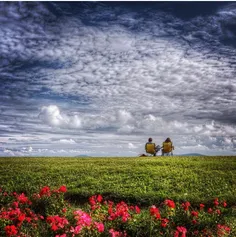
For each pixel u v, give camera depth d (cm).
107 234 811
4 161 2538
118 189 1437
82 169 1970
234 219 1061
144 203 1288
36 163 2358
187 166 2072
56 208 1076
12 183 1603
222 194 1355
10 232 760
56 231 827
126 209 950
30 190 1450
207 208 1238
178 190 1452
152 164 2184
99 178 1702
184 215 966
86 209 1105
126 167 2025
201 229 945
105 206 1148
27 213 1033
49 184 1557
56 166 2131
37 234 860
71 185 1534
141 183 1558
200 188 1474
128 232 887
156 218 892
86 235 788
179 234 874
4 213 954
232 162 2238
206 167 2019
